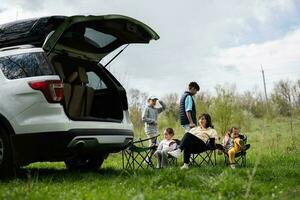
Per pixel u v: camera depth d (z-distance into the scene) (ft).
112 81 20.97
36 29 18.21
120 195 12.94
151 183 15.60
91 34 19.12
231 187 14.83
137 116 48.55
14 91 17.20
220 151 25.26
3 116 17.07
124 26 19.61
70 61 19.90
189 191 14.24
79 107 20.12
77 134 17.25
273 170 20.98
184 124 26.66
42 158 17.22
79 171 21.09
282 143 41.50
